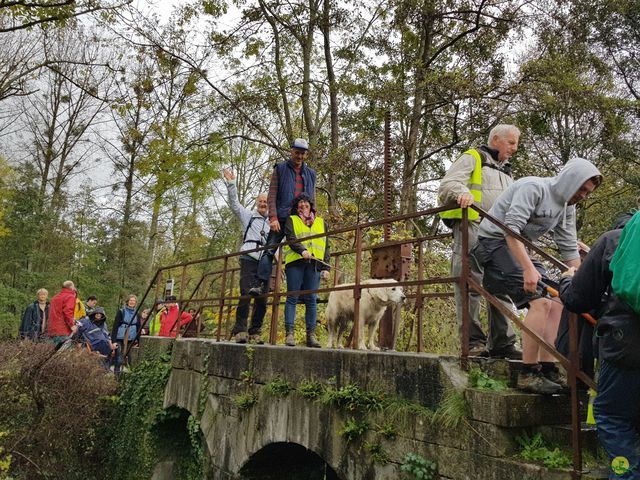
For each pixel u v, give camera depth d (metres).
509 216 3.76
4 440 8.72
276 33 18.48
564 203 3.84
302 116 20.38
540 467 3.12
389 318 7.32
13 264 23.81
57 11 10.77
